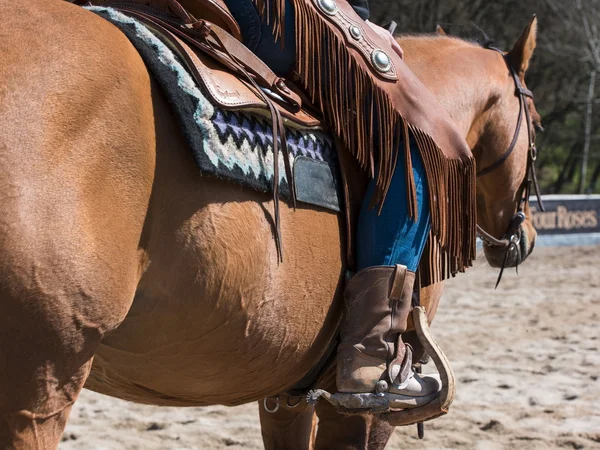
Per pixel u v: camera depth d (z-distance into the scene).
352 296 2.56
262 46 2.48
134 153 1.82
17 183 1.60
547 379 6.74
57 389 1.71
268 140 2.19
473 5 29.73
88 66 1.77
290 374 2.54
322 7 2.50
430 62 3.44
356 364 2.54
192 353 2.11
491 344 8.04
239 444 5.29
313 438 3.70
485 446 5.17
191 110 1.96
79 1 2.51
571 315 9.55
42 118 1.66
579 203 17.23
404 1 27.84
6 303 1.60
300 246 2.29
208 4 2.33
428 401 2.67
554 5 30.48
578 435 5.34
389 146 2.55
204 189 1.98
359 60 2.54
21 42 1.72
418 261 2.69
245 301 2.11
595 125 33.78
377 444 3.30
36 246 1.61
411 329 2.89
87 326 1.71
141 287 1.90
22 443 1.68
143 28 2.03
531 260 14.60
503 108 3.67
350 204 2.59
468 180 2.78
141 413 5.93
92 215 1.71
